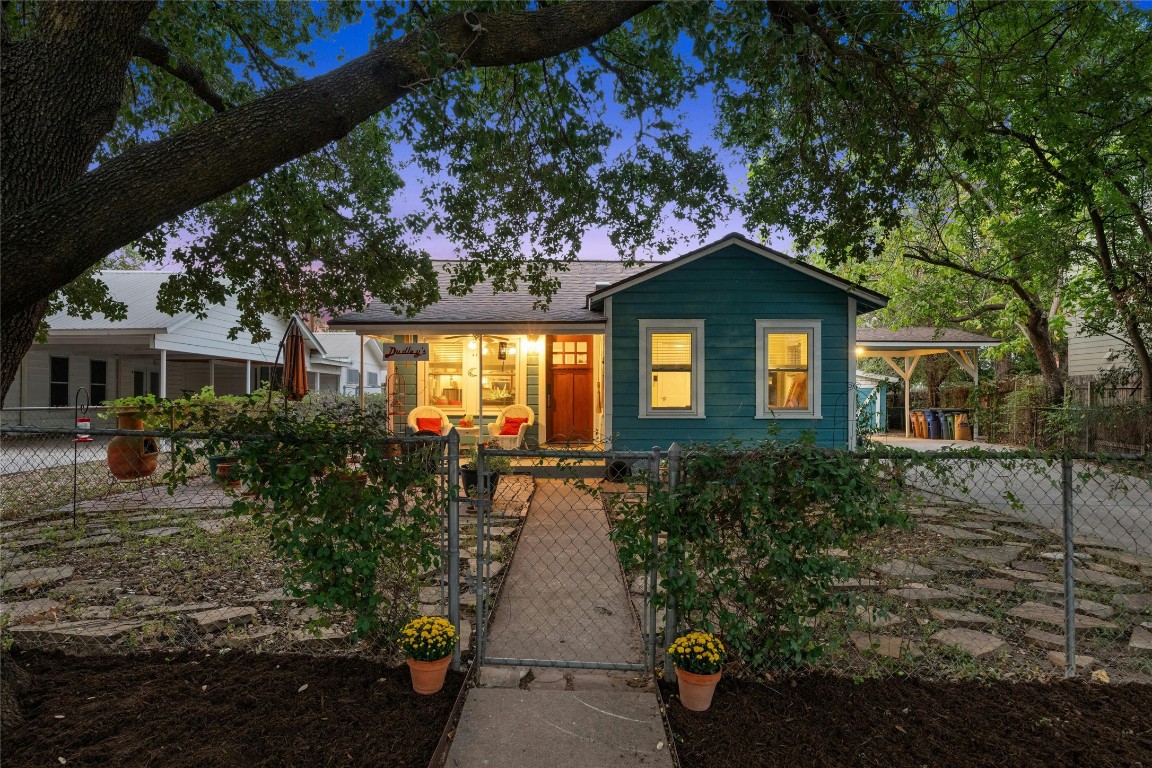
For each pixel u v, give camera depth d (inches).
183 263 244.2
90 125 121.4
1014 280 499.8
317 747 100.7
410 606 141.4
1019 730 106.6
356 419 134.7
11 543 227.1
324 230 256.7
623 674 128.7
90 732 102.8
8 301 93.7
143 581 183.6
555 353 508.7
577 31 138.6
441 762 97.4
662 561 121.6
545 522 262.7
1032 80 229.5
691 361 390.6
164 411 162.6
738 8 146.9
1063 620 156.6
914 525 128.0
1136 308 393.4
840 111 199.6
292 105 114.4
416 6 179.9
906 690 120.3
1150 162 272.1
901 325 682.8
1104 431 478.3
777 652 125.3
